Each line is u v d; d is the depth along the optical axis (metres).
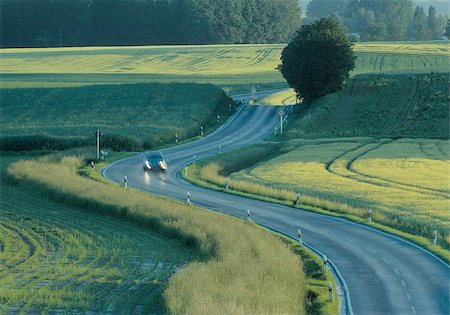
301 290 74.06
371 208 113.69
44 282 79.19
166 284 76.00
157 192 131.00
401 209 112.69
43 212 115.50
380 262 86.12
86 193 121.25
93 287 77.06
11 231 103.19
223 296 67.50
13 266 86.00
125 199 116.25
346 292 74.75
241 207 118.56
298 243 94.75
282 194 126.12
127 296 73.69
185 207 112.44
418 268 83.44
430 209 112.00
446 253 89.00
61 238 99.75
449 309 69.06
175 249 93.81
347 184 135.12
